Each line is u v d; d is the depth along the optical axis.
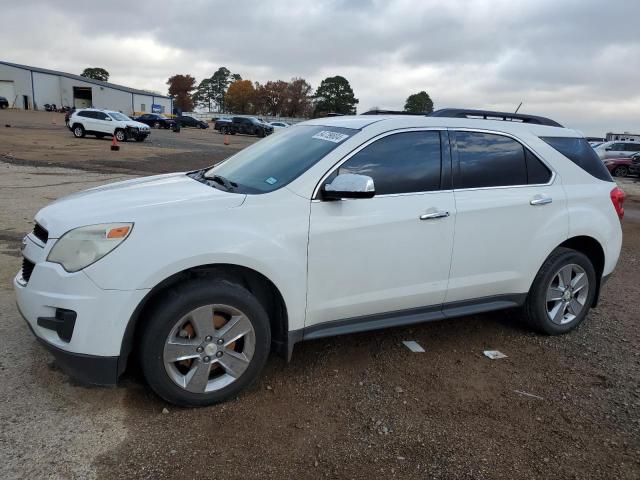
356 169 3.50
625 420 3.26
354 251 3.44
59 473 2.54
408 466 2.74
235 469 2.65
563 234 4.28
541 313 4.36
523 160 4.19
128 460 2.66
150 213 2.99
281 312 3.35
